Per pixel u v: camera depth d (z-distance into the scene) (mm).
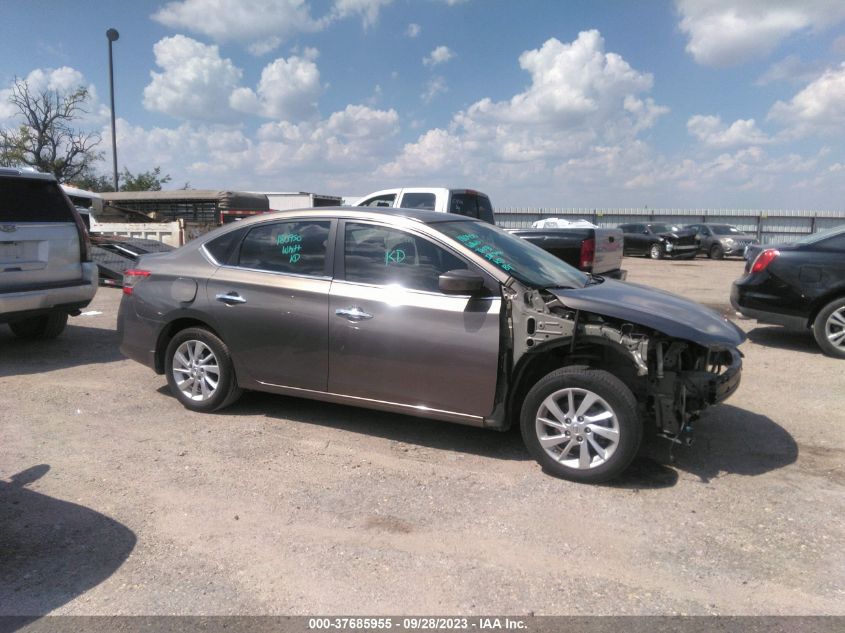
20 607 2785
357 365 4523
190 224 16906
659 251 26922
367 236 4598
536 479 4090
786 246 7613
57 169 34594
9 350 7398
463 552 3262
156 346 5367
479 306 4137
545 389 4039
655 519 3600
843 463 4391
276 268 4895
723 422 5188
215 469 4199
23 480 4008
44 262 6859
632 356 3881
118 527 3461
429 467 4266
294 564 3139
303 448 4566
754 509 3723
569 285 4484
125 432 4836
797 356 7488
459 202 10664
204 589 2928
